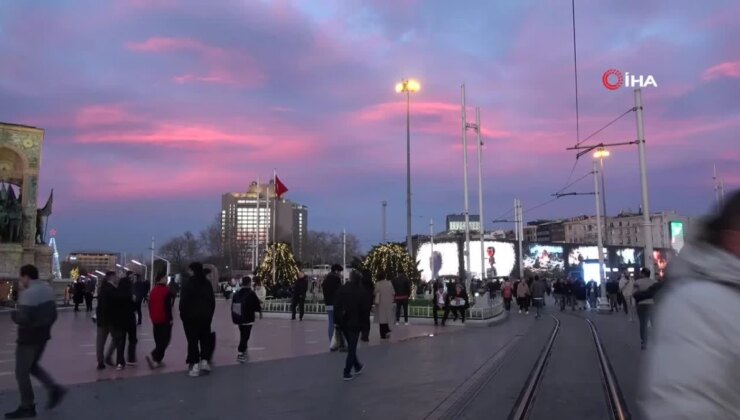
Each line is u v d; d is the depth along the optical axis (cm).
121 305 1208
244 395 920
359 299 1080
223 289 5819
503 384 1002
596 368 1173
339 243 12150
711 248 193
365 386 995
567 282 3541
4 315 3158
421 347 1554
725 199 201
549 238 17338
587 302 3572
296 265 3753
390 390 957
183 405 848
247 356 1337
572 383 1009
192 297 1105
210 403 862
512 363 1251
